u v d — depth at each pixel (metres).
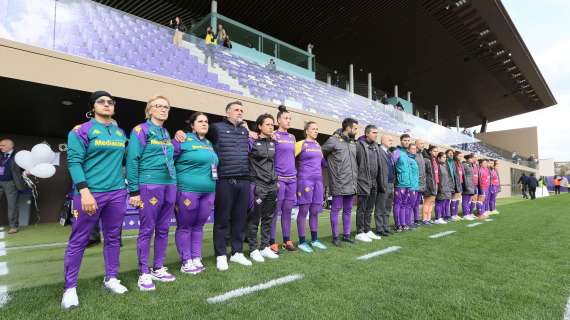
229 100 7.23
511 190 25.75
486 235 5.47
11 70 4.60
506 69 24.00
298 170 4.44
